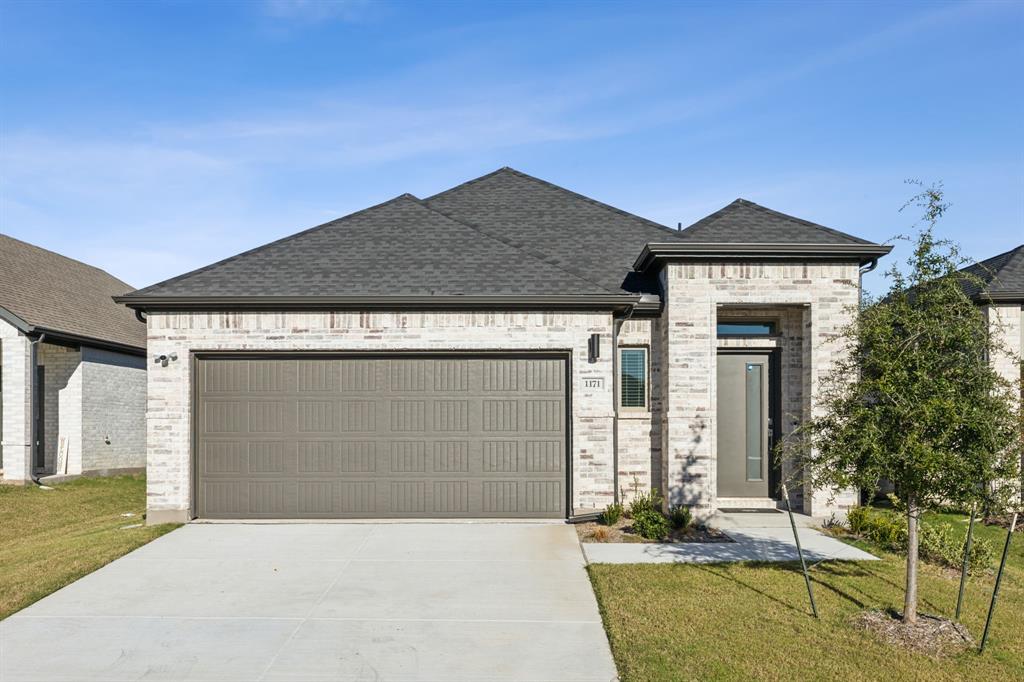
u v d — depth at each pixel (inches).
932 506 245.4
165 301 425.4
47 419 727.1
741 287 435.8
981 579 321.1
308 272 458.3
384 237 504.4
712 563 335.0
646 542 379.6
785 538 385.7
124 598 287.4
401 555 353.4
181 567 332.5
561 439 442.6
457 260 475.2
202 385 439.8
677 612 264.7
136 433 812.6
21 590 294.2
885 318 253.3
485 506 439.5
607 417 437.4
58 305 759.7
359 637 246.1
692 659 222.5
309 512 436.8
